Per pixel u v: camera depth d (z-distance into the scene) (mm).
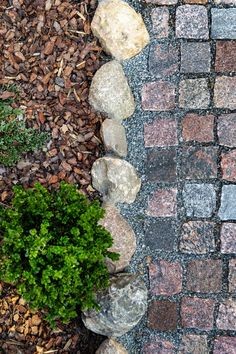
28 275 1513
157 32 1887
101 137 1837
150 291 1856
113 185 1795
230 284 1834
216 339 1834
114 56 1863
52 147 1839
